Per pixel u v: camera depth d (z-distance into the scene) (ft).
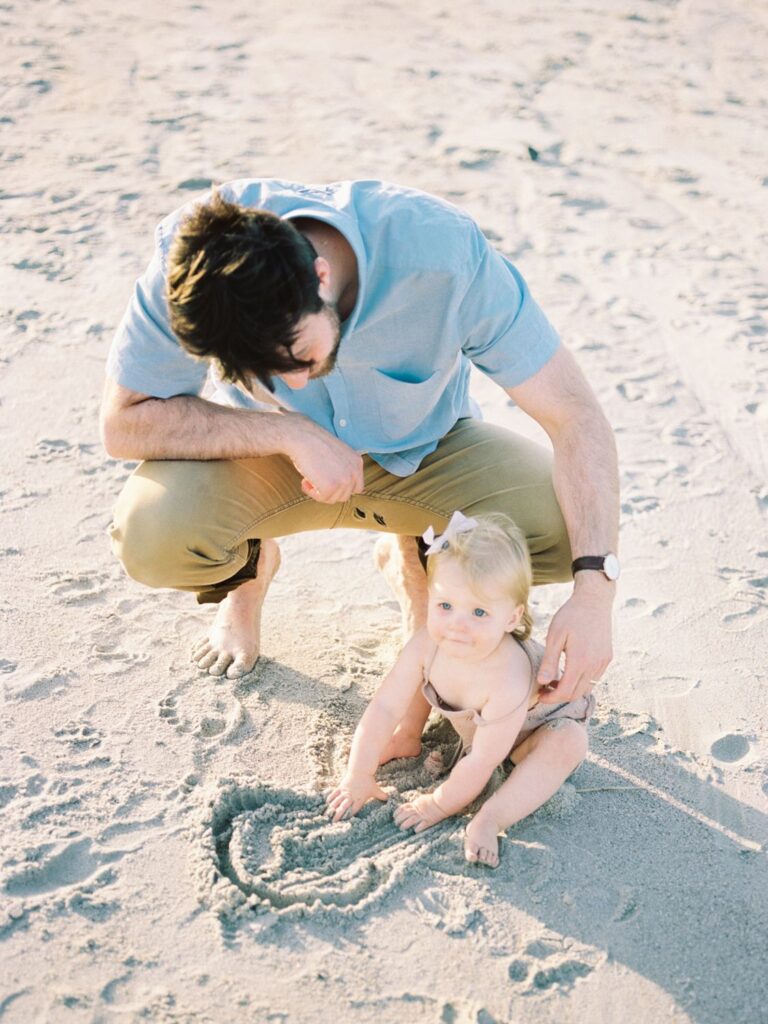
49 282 19.03
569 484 9.36
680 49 34.76
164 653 11.23
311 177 23.63
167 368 9.30
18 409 15.51
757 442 15.70
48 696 10.50
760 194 24.50
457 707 9.41
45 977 7.84
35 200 22.03
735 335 18.63
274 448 9.48
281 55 32.07
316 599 12.36
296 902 8.54
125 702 10.52
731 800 9.64
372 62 31.89
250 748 10.05
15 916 8.24
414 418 9.88
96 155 24.32
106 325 17.79
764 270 21.08
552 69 32.22
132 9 35.55
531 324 9.38
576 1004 7.82
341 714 10.52
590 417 9.50
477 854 8.86
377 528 10.94
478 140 26.45
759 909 8.61
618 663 11.36
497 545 8.93
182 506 9.70
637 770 9.94
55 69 29.50
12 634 11.30
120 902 8.43
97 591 12.07
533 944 8.23
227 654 11.07
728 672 11.26
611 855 9.04
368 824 9.23
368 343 9.20
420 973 8.00
